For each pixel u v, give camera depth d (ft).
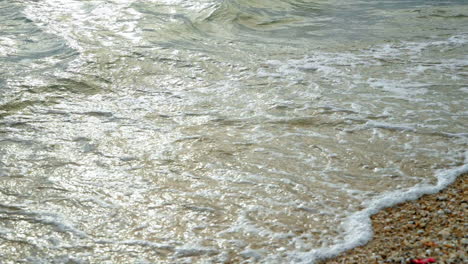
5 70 24.31
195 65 25.73
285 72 24.82
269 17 35.63
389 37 31.30
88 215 13.71
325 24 34.45
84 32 30.07
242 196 14.52
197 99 21.75
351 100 21.39
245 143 17.80
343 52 28.12
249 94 22.20
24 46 27.68
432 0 42.16
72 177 15.71
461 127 18.83
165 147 17.61
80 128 19.13
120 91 22.70
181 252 12.10
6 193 14.76
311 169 16.01
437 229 12.32
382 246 11.85
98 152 17.29
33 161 16.66
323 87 22.89
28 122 19.60
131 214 13.74
